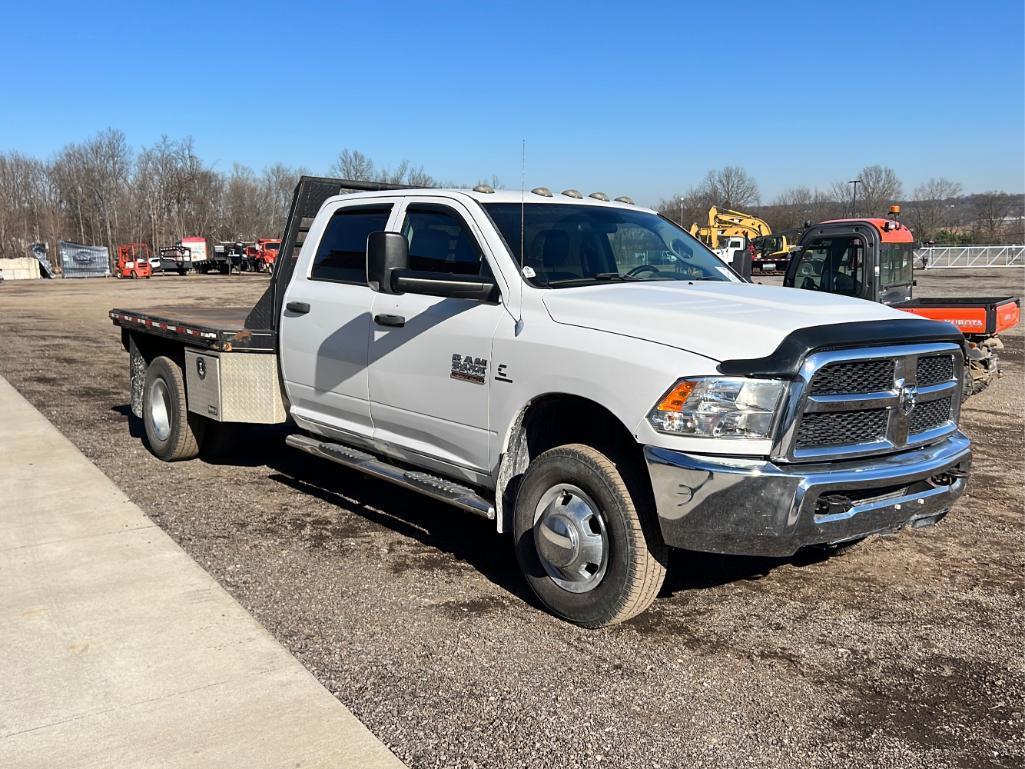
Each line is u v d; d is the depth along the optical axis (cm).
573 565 414
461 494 471
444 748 316
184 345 697
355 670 373
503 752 314
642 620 432
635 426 382
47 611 425
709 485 363
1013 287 3266
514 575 489
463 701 349
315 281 591
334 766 303
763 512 362
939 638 416
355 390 545
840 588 479
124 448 786
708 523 367
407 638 405
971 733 333
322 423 586
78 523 559
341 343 552
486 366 451
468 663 382
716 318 391
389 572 488
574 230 500
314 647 394
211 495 637
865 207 7900
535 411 443
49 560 493
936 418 431
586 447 414
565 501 423
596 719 338
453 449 483
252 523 572
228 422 684
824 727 335
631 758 312
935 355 417
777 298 436
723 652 398
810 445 378
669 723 336
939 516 431
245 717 333
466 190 508
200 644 392
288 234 627
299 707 341
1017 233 7544
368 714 338
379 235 453
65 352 1542
